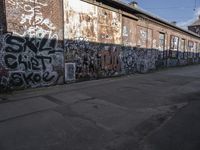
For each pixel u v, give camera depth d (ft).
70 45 36.86
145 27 63.05
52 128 16.28
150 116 19.66
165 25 77.05
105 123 17.62
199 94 29.63
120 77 47.73
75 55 37.99
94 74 42.88
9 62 28.14
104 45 45.29
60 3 34.55
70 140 14.35
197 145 13.94
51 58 33.60
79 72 39.17
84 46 39.86
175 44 89.97
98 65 43.86
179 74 56.34
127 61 54.29
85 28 39.81
